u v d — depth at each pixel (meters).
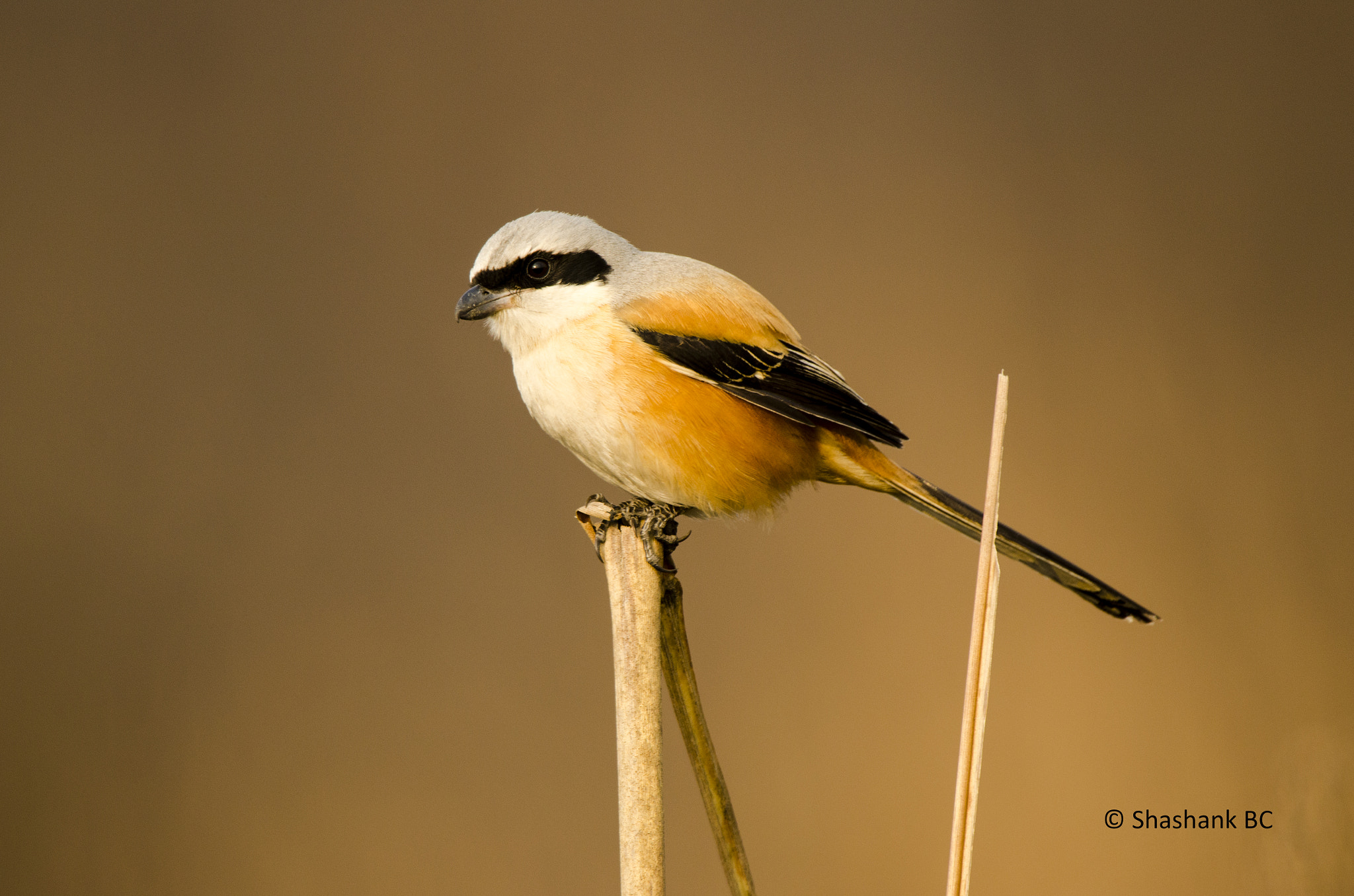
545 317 7.23
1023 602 10.99
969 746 4.19
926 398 11.98
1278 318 12.59
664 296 7.25
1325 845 8.66
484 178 12.92
